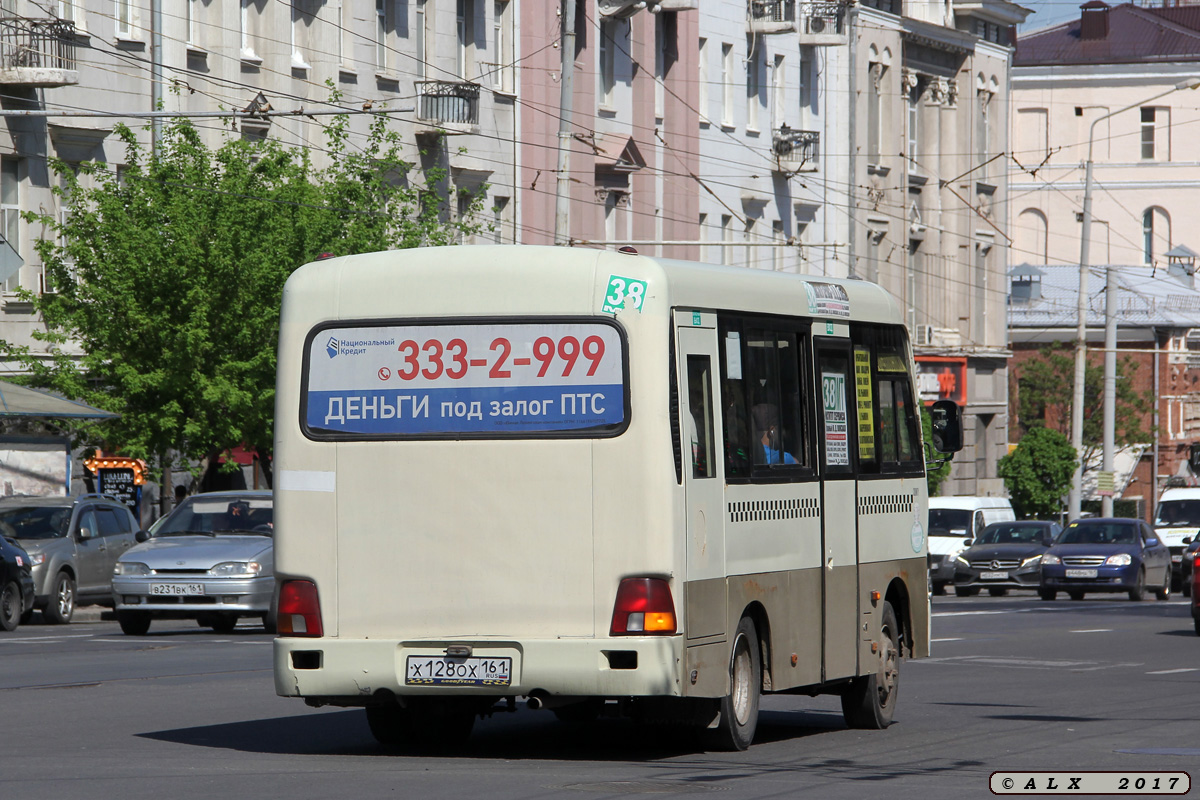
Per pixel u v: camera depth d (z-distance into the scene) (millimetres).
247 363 63719
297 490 23500
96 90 69625
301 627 23375
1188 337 180125
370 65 81938
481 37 89312
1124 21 192750
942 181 134250
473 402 22969
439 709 24312
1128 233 189875
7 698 31266
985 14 137625
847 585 27312
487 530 22797
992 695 34812
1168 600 83312
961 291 137500
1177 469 172000
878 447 28688
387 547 23109
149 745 25219
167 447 65375
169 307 63906
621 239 99125
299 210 65812
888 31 126000
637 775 22344
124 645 44125
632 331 22594
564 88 65438
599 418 22578
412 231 69812
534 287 22891
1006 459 120625
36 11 67500
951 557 90062
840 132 121438
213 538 48500
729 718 24172
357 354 23422
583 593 22500
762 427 25016
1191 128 187625
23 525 54812
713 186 108062
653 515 22375
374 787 20875
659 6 101438
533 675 22500
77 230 64312
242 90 75312
